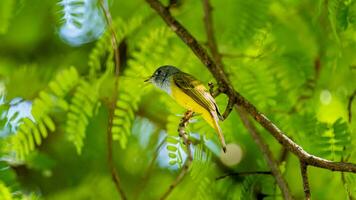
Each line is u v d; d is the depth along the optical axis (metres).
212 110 9.59
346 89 11.41
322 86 11.34
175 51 10.48
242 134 11.31
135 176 12.96
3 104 9.30
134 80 9.94
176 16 11.80
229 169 11.84
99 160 13.34
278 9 11.65
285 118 10.39
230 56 10.77
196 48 9.93
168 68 10.06
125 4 12.00
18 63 13.07
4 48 13.05
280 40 11.50
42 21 12.28
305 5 11.65
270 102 10.46
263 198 10.34
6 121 9.23
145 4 11.40
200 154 9.35
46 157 11.34
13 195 8.91
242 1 10.60
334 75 11.38
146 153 12.61
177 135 9.61
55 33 12.47
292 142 8.95
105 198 13.26
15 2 10.29
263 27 10.59
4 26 9.90
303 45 11.53
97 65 10.02
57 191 13.46
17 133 9.21
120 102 9.74
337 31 10.38
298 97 10.95
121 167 13.11
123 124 9.70
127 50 11.02
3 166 8.99
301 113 10.33
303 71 10.94
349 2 9.84
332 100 11.34
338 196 11.25
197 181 9.43
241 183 10.54
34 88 11.05
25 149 9.26
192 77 9.93
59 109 9.95
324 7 10.94
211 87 9.75
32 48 13.07
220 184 10.44
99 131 12.88
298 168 11.69
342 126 9.60
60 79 9.50
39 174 13.70
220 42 11.30
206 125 10.01
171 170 12.55
